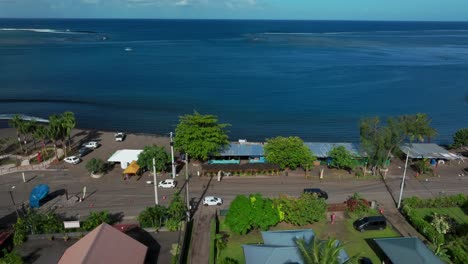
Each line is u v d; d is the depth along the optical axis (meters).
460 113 141.75
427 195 72.12
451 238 56.16
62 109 139.38
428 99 161.62
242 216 54.81
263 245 48.03
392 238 51.75
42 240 53.50
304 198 60.19
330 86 184.25
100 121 126.69
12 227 57.00
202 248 53.12
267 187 73.88
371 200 69.44
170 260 49.62
